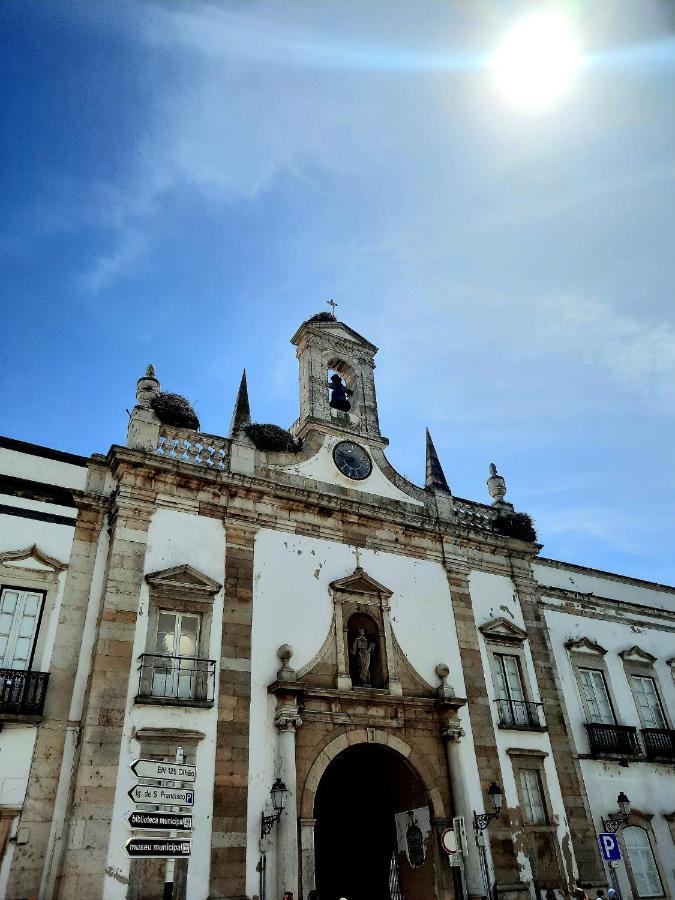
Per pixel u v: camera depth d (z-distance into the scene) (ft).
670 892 61.52
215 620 52.37
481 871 52.80
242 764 48.01
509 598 69.82
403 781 57.11
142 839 32.81
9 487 51.49
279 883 44.86
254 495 59.36
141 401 60.13
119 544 51.37
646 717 72.69
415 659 60.13
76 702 46.19
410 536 66.80
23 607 48.37
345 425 70.49
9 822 41.37
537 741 62.23
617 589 81.25
